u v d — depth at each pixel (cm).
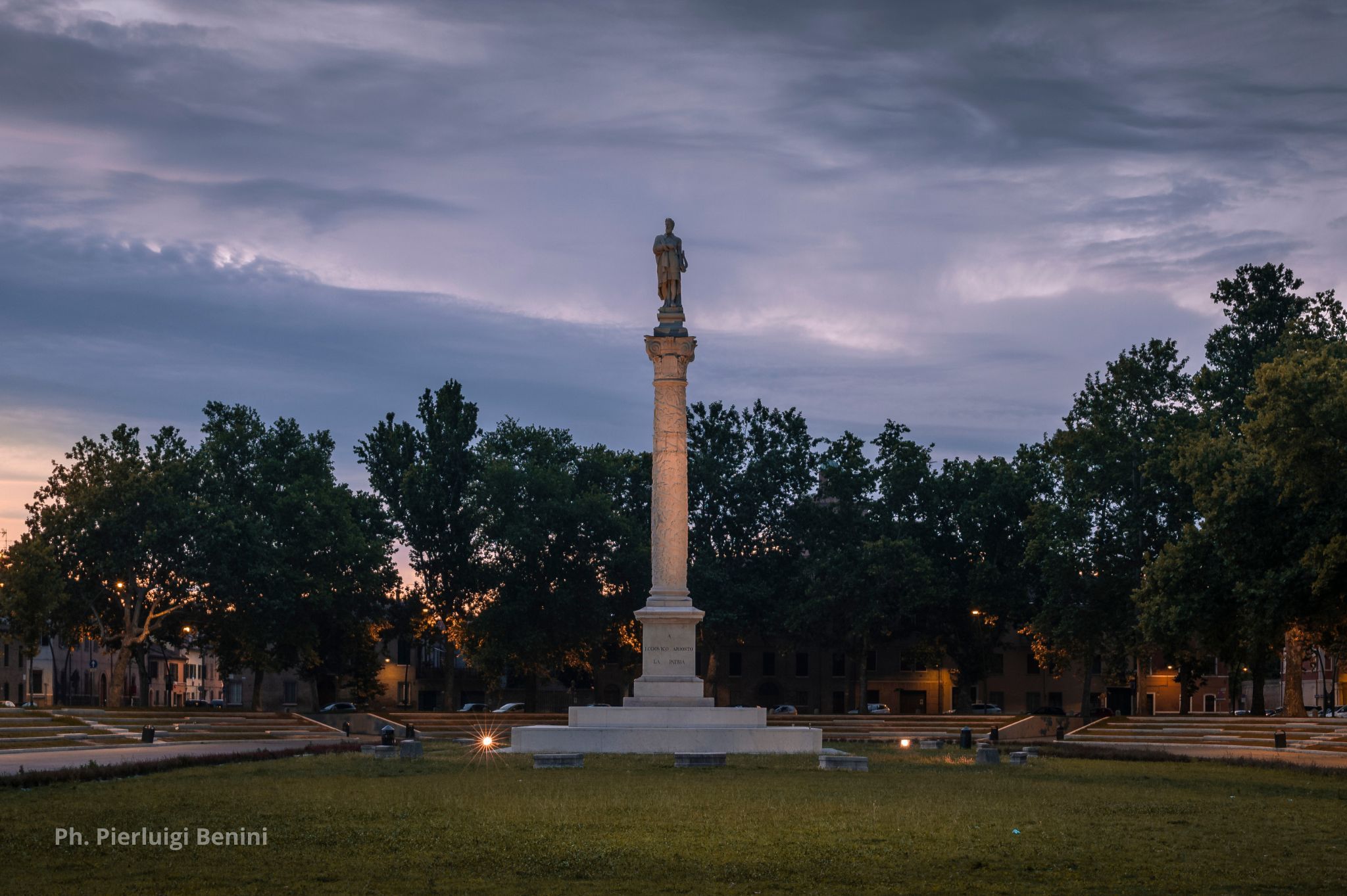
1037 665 13712
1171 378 9544
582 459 11406
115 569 9425
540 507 10400
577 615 10500
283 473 10519
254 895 1859
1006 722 9762
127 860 2180
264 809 2928
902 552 10162
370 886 1934
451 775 3994
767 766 4450
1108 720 9312
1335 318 8762
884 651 13850
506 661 10375
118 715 8400
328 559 10206
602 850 2275
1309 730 7944
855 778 3941
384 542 10831
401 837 2444
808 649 13900
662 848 2308
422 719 9656
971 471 11188
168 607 9956
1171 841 2481
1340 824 2822
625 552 10569
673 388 5859
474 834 2483
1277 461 5269
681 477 5841
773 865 2128
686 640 5716
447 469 10906
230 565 9712
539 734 5334
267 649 10625
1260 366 5319
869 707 12088
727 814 2819
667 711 5541
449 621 10844
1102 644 9681
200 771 4269
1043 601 10162
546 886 1938
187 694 17812
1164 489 9194
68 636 9869
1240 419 8962
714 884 1959
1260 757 6197
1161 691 13725
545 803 3038
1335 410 5009
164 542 9556
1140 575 9244
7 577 8862
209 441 10425
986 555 10950
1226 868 2138
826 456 11206
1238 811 3077
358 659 10938
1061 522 9438
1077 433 9606
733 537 11225
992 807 3058
